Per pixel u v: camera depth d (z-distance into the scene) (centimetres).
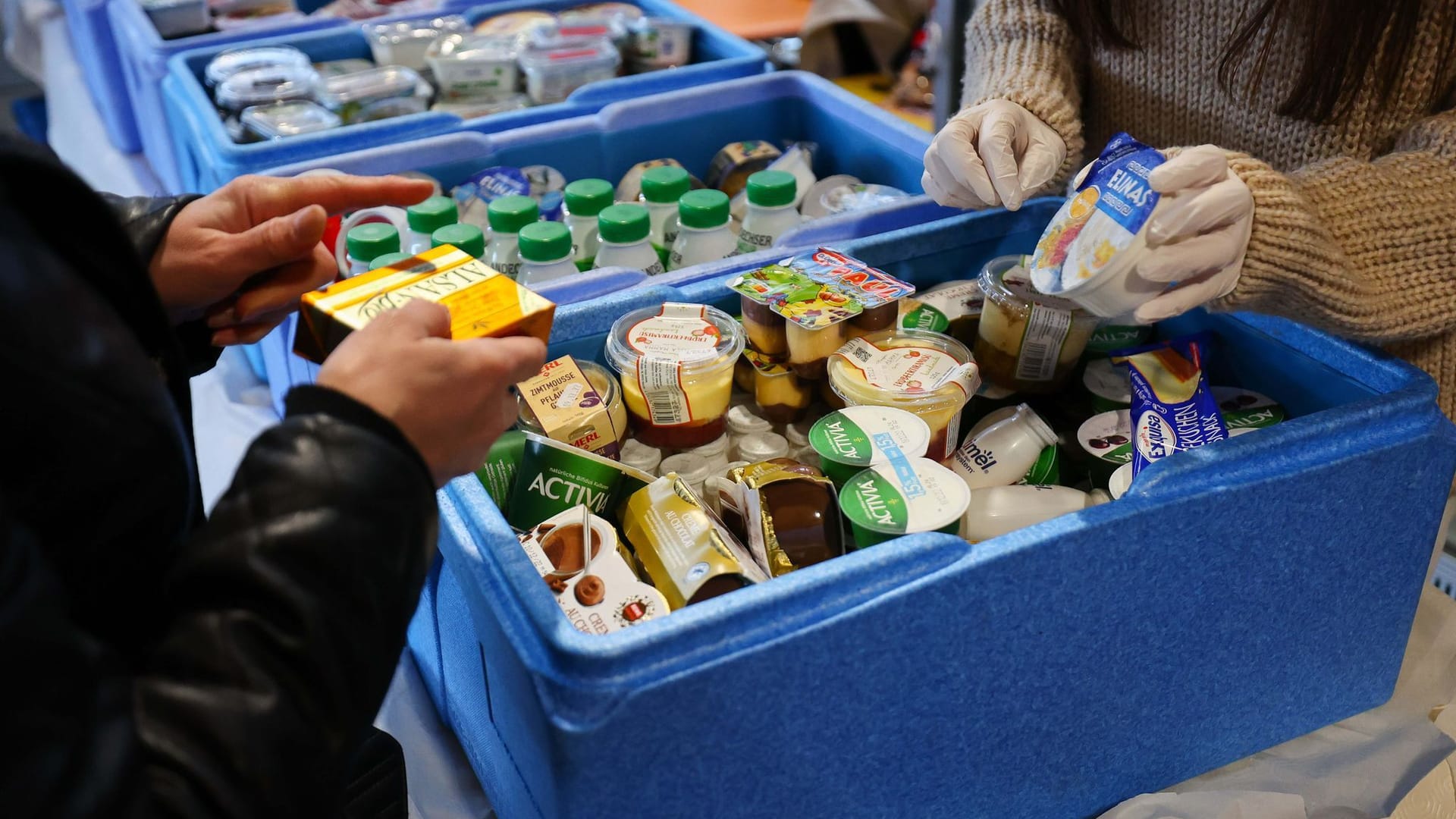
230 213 79
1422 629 103
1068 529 74
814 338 101
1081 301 81
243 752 45
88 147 222
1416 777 89
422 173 146
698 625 65
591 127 156
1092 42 113
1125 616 79
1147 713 85
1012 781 82
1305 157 97
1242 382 105
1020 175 101
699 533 81
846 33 224
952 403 94
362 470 51
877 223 122
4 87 322
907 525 80
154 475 50
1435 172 86
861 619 68
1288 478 80
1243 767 92
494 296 71
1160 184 75
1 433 44
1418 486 86
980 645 74
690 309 103
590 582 78
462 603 81
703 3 239
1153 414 94
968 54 127
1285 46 94
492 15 203
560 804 66
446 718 99
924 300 113
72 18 226
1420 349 97
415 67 188
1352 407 84
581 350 105
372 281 74
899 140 150
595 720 63
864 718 73
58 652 40
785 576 69
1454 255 85
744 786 71
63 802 39
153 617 53
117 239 54
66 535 48
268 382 155
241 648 47
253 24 193
